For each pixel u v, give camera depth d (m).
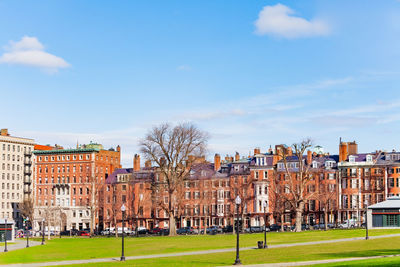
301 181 126.25
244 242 94.06
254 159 176.25
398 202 117.94
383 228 113.62
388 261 48.88
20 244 121.81
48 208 181.25
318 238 96.75
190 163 134.25
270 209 167.75
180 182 135.12
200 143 131.00
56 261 73.12
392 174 159.88
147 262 65.56
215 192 175.50
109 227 181.50
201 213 175.62
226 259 65.44
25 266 66.06
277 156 172.38
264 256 66.94
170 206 130.62
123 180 190.38
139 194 185.25
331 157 172.12
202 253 76.44
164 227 179.38
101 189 197.50
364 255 62.81
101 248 95.69
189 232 149.12
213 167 183.25
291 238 98.69
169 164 130.50
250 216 169.12
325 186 163.00
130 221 185.75
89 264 66.75
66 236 167.62
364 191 161.75
